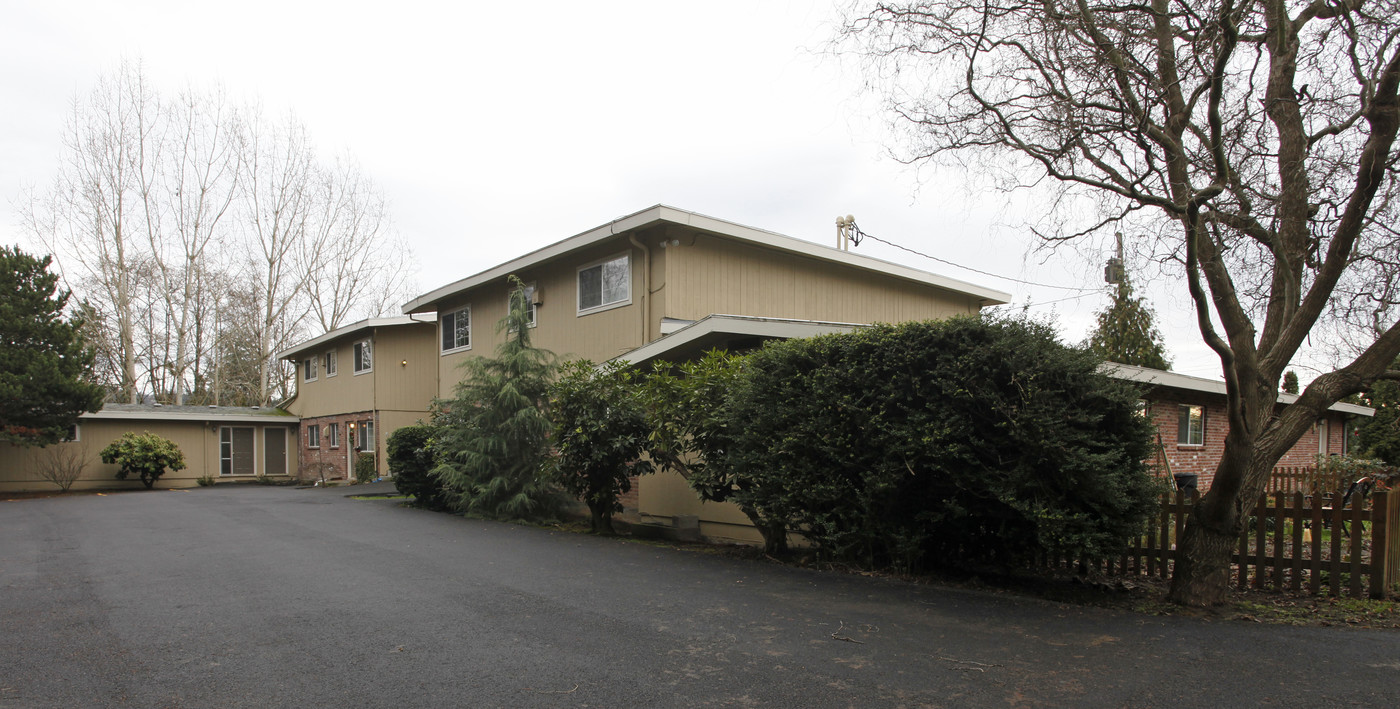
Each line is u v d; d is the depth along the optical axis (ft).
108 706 12.81
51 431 68.49
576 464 33.78
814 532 25.12
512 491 40.91
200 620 18.29
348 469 81.05
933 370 21.40
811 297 54.60
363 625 17.79
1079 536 19.38
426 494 47.01
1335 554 20.63
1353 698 13.11
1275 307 21.85
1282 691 13.43
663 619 18.31
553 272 55.52
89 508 50.11
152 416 84.94
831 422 23.21
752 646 16.06
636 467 33.24
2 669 14.70
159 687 13.69
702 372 29.19
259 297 112.68
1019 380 20.49
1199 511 20.21
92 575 24.09
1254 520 23.40
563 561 26.48
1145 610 19.40
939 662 14.99
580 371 35.12
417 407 78.74
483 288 64.34
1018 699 13.01
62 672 14.51
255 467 94.58
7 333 66.95
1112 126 21.38
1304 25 21.79
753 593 21.15
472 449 41.81
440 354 70.33
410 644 16.28
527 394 42.50
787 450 24.04
